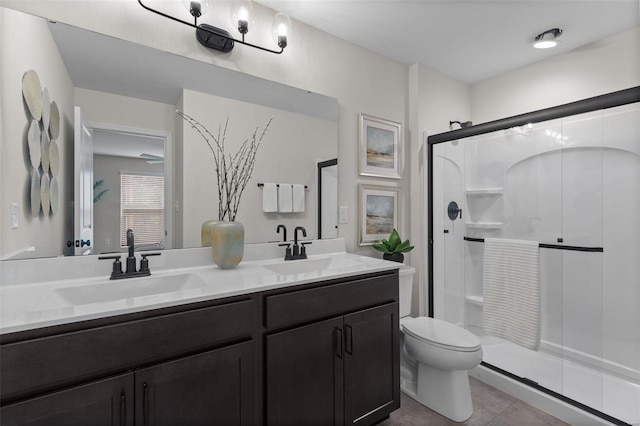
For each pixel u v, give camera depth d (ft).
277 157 6.38
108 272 4.66
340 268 5.35
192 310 3.64
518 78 8.91
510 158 7.91
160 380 3.40
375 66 7.98
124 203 4.91
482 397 6.45
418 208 8.54
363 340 5.15
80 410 2.98
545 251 7.47
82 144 4.62
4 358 2.70
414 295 8.60
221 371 3.80
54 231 4.38
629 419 5.32
